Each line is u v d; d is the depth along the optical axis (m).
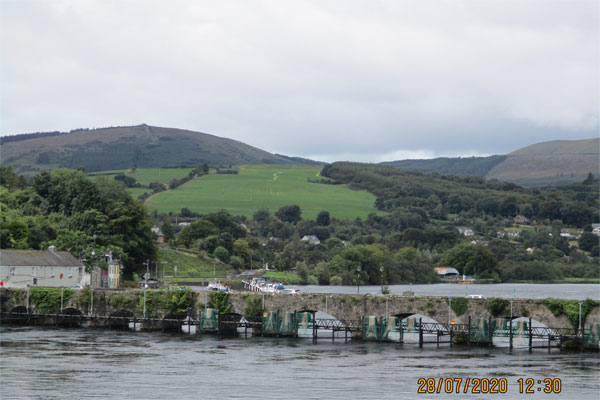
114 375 109.94
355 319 148.00
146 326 162.62
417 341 148.88
